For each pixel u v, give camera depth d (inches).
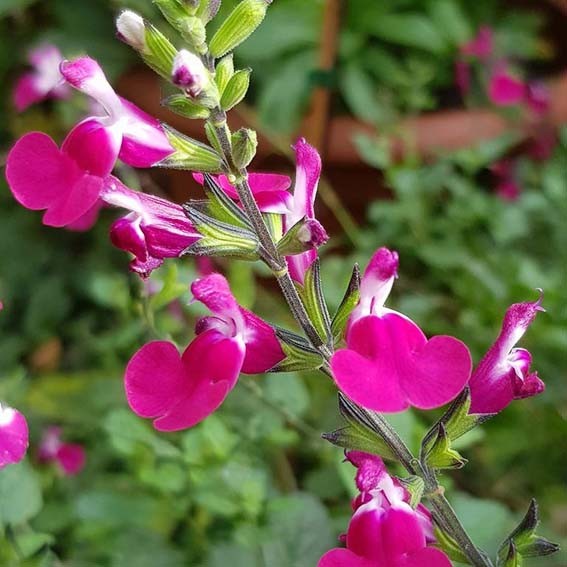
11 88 18.6
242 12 6.7
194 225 6.9
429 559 6.8
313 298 7.1
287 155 15.1
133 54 17.0
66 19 17.6
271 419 10.6
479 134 16.0
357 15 17.4
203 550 10.1
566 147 15.3
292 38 17.1
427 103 16.6
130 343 12.0
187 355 7.0
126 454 10.4
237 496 9.7
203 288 7.0
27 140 6.9
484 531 9.3
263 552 9.8
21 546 9.0
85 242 17.0
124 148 7.1
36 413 13.1
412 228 14.4
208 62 6.8
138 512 10.0
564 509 12.0
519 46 18.6
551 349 12.4
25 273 16.8
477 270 13.4
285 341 7.1
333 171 16.3
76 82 7.0
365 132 16.0
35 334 16.3
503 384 7.5
